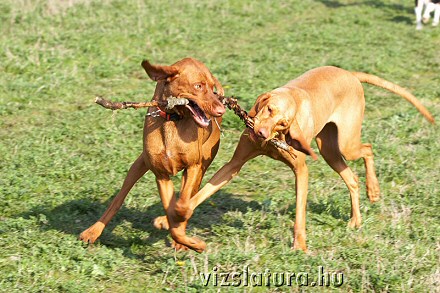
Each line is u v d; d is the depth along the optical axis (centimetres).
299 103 788
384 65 1709
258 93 1432
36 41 1739
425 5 2289
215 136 827
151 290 750
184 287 740
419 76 1681
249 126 755
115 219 920
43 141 1186
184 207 750
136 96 1417
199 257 804
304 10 2334
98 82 1512
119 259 802
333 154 909
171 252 838
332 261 795
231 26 2044
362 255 820
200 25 2023
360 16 2295
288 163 809
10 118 1298
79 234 865
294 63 1689
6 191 976
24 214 923
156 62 1681
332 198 992
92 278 765
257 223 911
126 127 1253
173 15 2105
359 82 902
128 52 1716
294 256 802
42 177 1047
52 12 2048
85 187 1014
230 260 789
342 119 879
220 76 1548
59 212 931
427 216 952
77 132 1233
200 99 724
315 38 1947
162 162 759
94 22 1962
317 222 922
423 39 2039
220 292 730
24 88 1424
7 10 2028
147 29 1927
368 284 759
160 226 874
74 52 1667
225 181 800
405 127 1305
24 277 756
